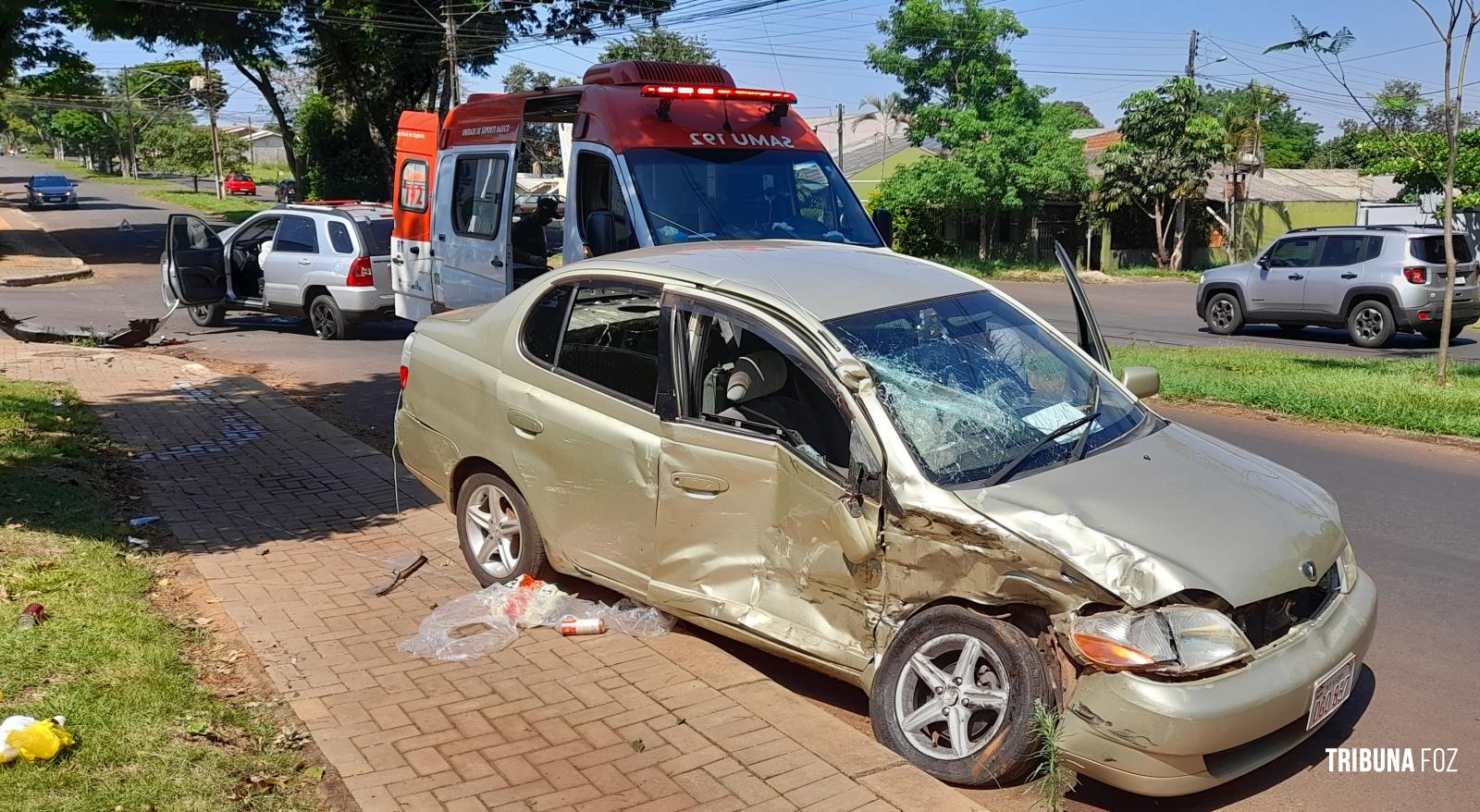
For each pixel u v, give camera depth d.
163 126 89.25
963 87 35.91
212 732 4.07
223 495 7.50
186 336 15.81
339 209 15.36
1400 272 15.96
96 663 4.48
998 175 34.22
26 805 3.41
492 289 10.14
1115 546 3.70
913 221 37.06
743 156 9.08
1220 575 3.67
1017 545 3.77
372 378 12.52
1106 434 4.59
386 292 15.13
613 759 3.94
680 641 5.02
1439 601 5.75
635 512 4.89
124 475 7.91
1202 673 3.53
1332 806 3.86
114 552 5.97
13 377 11.49
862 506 4.09
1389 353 15.77
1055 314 21.34
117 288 23.34
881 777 3.79
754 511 4.48
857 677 4.18
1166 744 3.47
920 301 4.91
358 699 4.44
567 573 5.36
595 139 8.89
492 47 36.56
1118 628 3.58
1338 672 3.85
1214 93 41.28
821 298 4.71
